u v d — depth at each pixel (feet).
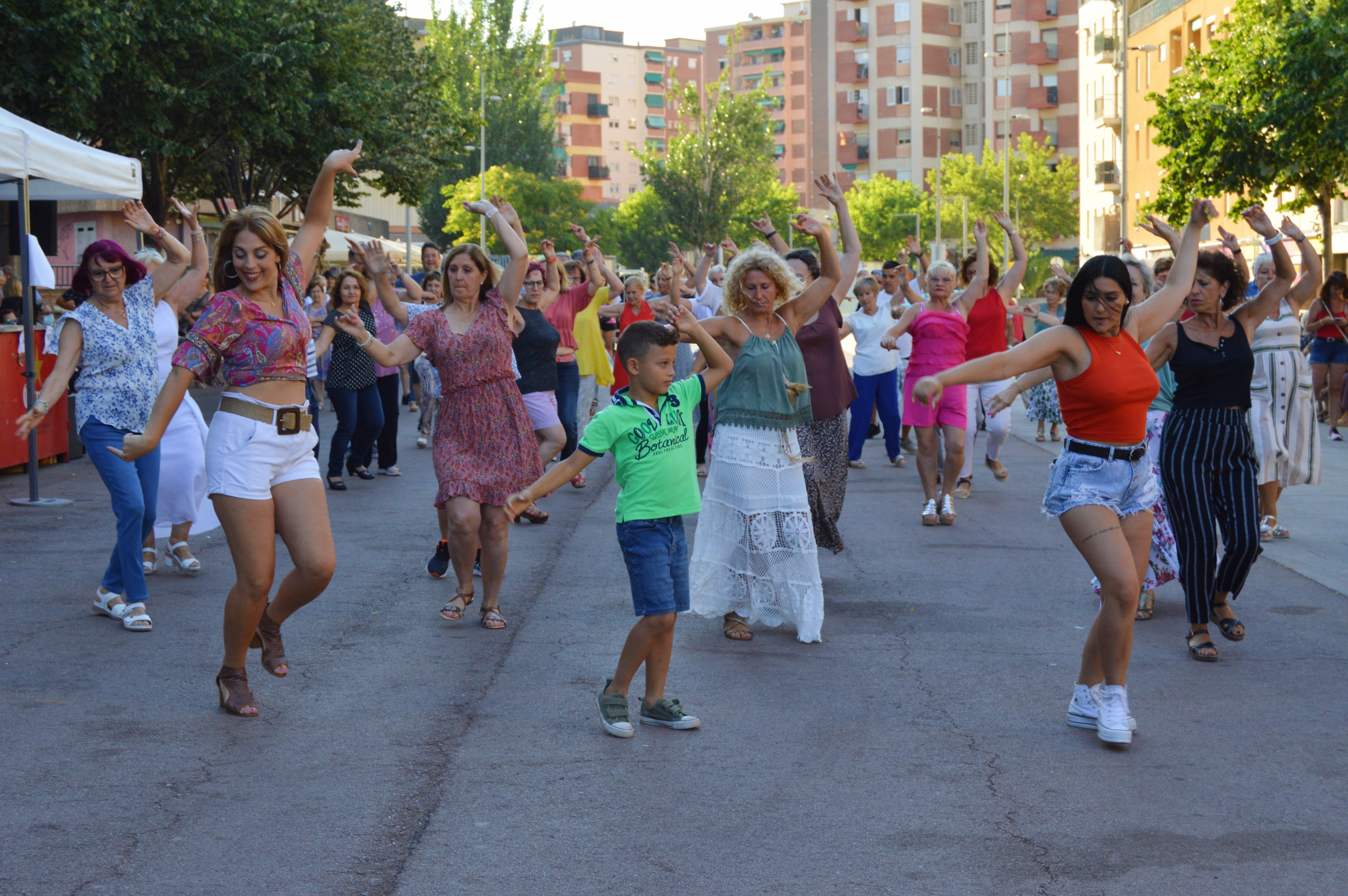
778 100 297.53
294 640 22.40
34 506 37.01
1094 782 15.79
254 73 85.97
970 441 40.24
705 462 45.32
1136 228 164.96
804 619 22.63
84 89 67.62
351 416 41.32
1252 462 22.25
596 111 522.06
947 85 382.83
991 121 361.71
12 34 64.85
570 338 41.91
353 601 25.50
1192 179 88.94
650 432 17.57
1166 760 16.62
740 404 22.66
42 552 30.12
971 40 382.83
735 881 12.89
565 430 39.11
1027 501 39.60
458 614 23.95
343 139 102.37
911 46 377.30
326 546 18.06
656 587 17.47
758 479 22.58
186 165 95.14
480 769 16.10
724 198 290.97
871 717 18.43
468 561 23.80
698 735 17.58
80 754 16.43
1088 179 221.46
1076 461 17.49
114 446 22.97
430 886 12.70
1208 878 12.99
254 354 17.44
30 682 19.63
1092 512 17.29
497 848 13.66
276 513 18.06
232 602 17.76
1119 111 197.26
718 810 14.82
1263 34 84.94
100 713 18.17
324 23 96.63
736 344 22.82
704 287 46.52
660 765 16.34
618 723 17.47
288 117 90.79
